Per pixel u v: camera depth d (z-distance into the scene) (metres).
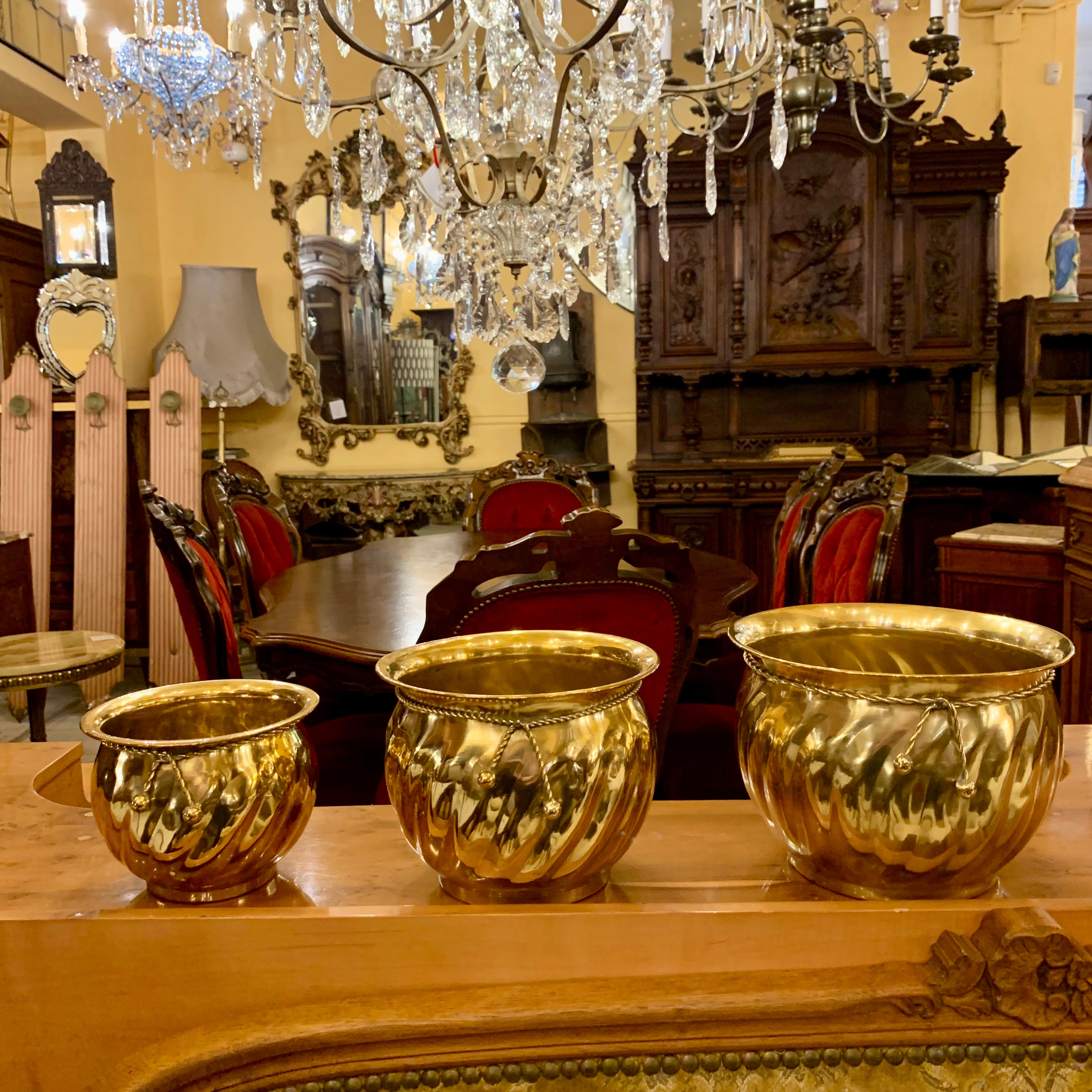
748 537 4.63
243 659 4.93
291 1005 0.53
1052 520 4.04
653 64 2.35
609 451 5.04
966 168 4.36
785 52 2.52
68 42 4.35
